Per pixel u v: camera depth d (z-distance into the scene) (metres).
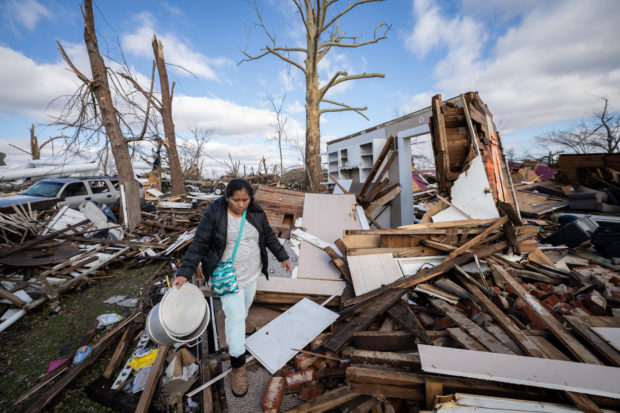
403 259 3.95
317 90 12.31
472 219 4.38
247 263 2.35
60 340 3.16
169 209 10.94
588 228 5.54
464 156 4.90
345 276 3.82
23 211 5.80
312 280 3.86
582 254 5.11
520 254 4.22
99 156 9.21
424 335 2.50
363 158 10.20
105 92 8.62
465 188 4.62
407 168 8.02
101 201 9.25
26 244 4.66
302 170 20.73
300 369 2.54
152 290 4.41
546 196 8.59
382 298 3.04
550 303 2.99
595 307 2.82
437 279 3.60
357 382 2.12
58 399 2.32
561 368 1.95
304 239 4.61
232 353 2.30
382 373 2.10
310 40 12.15
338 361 2.54
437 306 3.00
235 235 2.22
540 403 1.73
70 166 17.27
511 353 2.24
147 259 5.63
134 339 3.14
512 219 4.09
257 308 3.64
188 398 2.30
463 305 3.12
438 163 4.83
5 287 3.82
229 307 2.29
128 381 2.51
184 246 6.29
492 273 3.59
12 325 3.45
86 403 2.29
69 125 8.20
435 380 1.96
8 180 16.62
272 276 3.92
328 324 3.06
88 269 4.80
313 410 2.02
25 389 2.44
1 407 2.25
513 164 16.77
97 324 3.41
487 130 5.28
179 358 2.67
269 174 21.30
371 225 7.22
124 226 7.68
